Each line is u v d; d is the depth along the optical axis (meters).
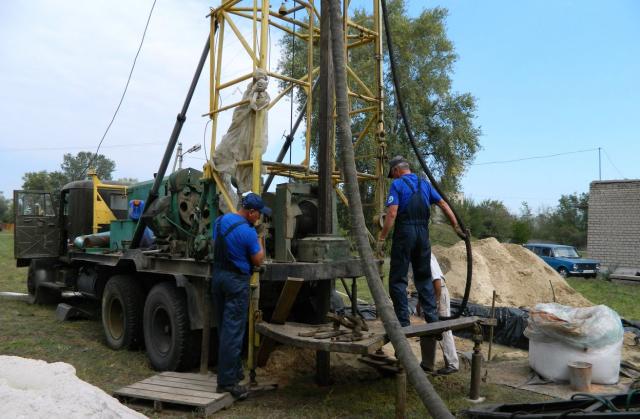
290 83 6.04
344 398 4.43
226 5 5.10
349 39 6.68
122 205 8.80
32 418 2.12
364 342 3.79
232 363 4.27
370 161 13.97
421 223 4.74
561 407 3.79
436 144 25.27
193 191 5.70
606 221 20.34
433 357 5.13
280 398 4.42
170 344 5.21
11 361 2.73
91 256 7.28
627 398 3.58
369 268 3.50
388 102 23.02
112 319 6.35
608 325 5.13
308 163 5.59
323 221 4.78
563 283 10.02
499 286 9.57
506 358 6.18
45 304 9.27
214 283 4.41
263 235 4.87
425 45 24.58
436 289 5.30
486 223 34.25
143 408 4.21
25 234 8.82
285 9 5.38
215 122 5.23
